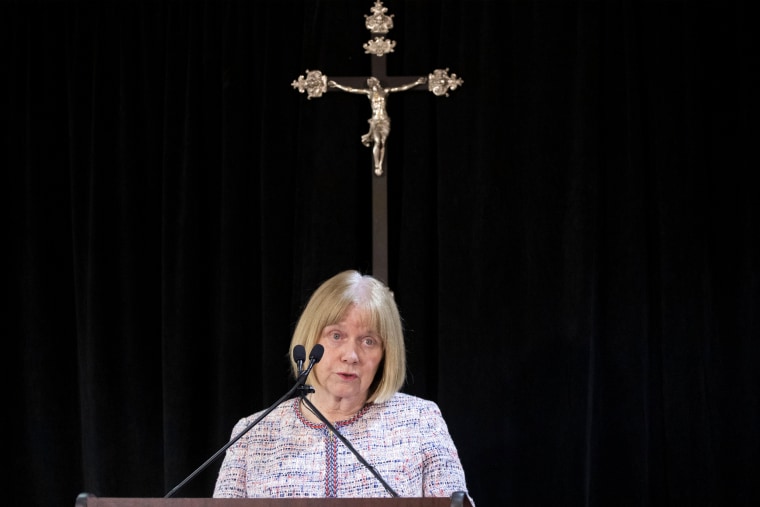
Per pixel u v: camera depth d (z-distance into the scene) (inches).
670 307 281.0
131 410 286.8
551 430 277.1
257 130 295.9
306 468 172.4
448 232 283.9
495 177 285.0
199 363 287.1
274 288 285.7
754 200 284.0
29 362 293.3
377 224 275.7
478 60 289.1
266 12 296.2
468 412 279.7
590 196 280.2
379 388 180.9
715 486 276.7
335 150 287.7
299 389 160.4
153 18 298.8
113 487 285.0
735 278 284.7
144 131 296.2
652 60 289.0
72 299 298.2
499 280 283.3
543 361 279.6
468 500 141.6
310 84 281.0
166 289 286.7
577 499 272.4
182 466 279.9
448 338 281.3
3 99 299.1
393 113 295.0
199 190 290.2
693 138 284.8
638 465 276.1
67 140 300.8
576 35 287.9
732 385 282.7
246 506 138.6
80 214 293.4
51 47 301.1
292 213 291.0
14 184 298.5
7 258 296.5
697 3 289.4
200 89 294.4
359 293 179.6
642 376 278.5
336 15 293.6
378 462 172.7
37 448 291.6
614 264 283.7
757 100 286.0
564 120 286.7
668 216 283.3
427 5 295.6
